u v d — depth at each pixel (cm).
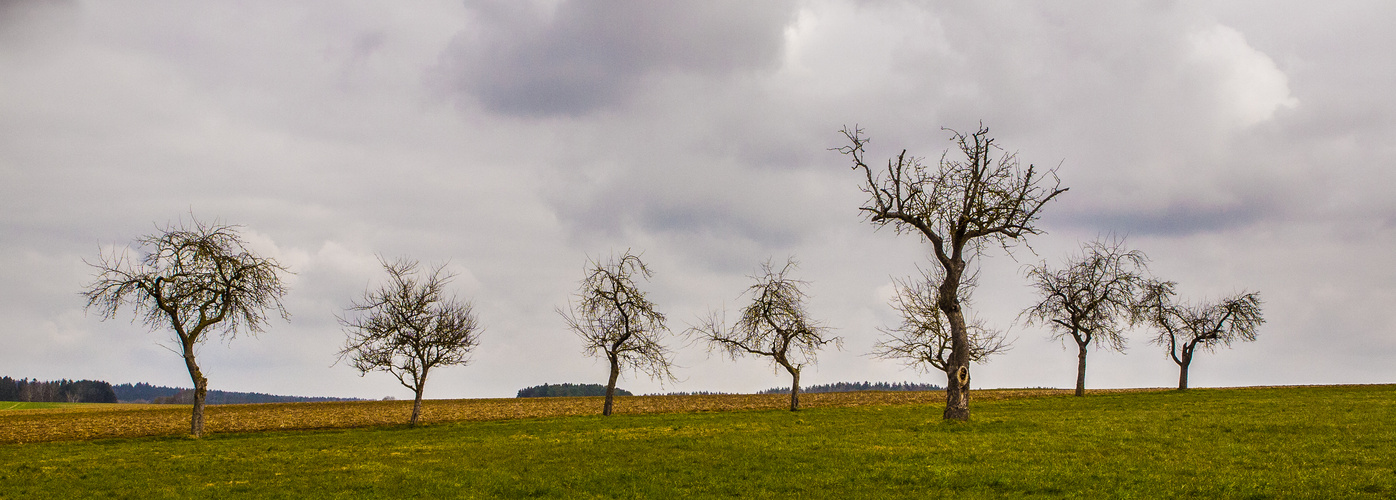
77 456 3838
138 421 6112
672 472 2795
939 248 4200
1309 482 2261
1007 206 4194
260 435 5012
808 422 4556
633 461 3059
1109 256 7600
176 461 3553
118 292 4916
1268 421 3719
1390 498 2069
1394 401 4847
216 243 5162
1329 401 5012
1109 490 2272
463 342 5800
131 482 3009
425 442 4153
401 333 5666
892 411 5453
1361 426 3406
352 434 4891
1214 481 2317
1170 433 3388
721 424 4569
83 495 2786
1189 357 8281
